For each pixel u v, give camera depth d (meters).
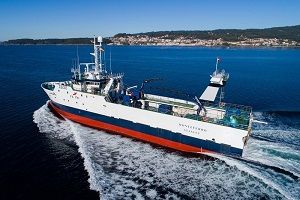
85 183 24.94
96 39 39.06
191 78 84.56
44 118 41.47
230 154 30.33
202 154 31.62
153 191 24.02
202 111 33.53
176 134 32.59
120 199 22.70
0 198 22.64
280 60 153.62
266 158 29.11
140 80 79.69
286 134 35.47
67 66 113.19
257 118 42.50
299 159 28.80
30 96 55.75
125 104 36.16
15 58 158.25
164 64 129.12
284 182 25.06
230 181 25.84
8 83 71.38
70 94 39.38
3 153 30.20
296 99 56.28
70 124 39.47
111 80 38.00
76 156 29.95
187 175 26.91
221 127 29.78
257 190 24.34
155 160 30.02
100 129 38.16
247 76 90.50
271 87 69.69
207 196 23.58
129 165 28.48
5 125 38.47
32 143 32.81
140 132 35.03
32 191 23.67
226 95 60.12
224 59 161.12
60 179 25.50
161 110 33.72
